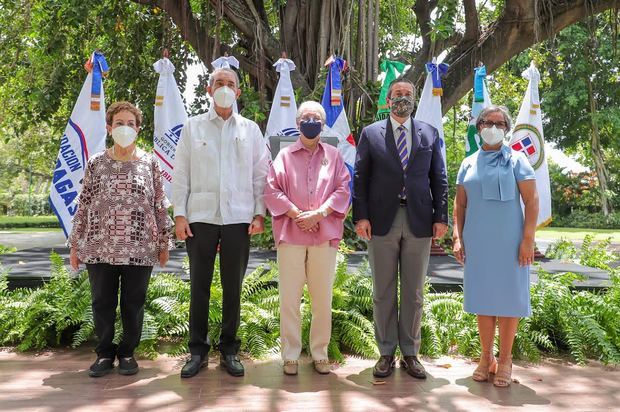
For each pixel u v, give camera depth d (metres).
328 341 3.35
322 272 3.24
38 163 23.00
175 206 3.23
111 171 3.17
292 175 3.25
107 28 9.11
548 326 3.98
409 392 3.01
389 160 3.25
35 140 19.02
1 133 12.05
